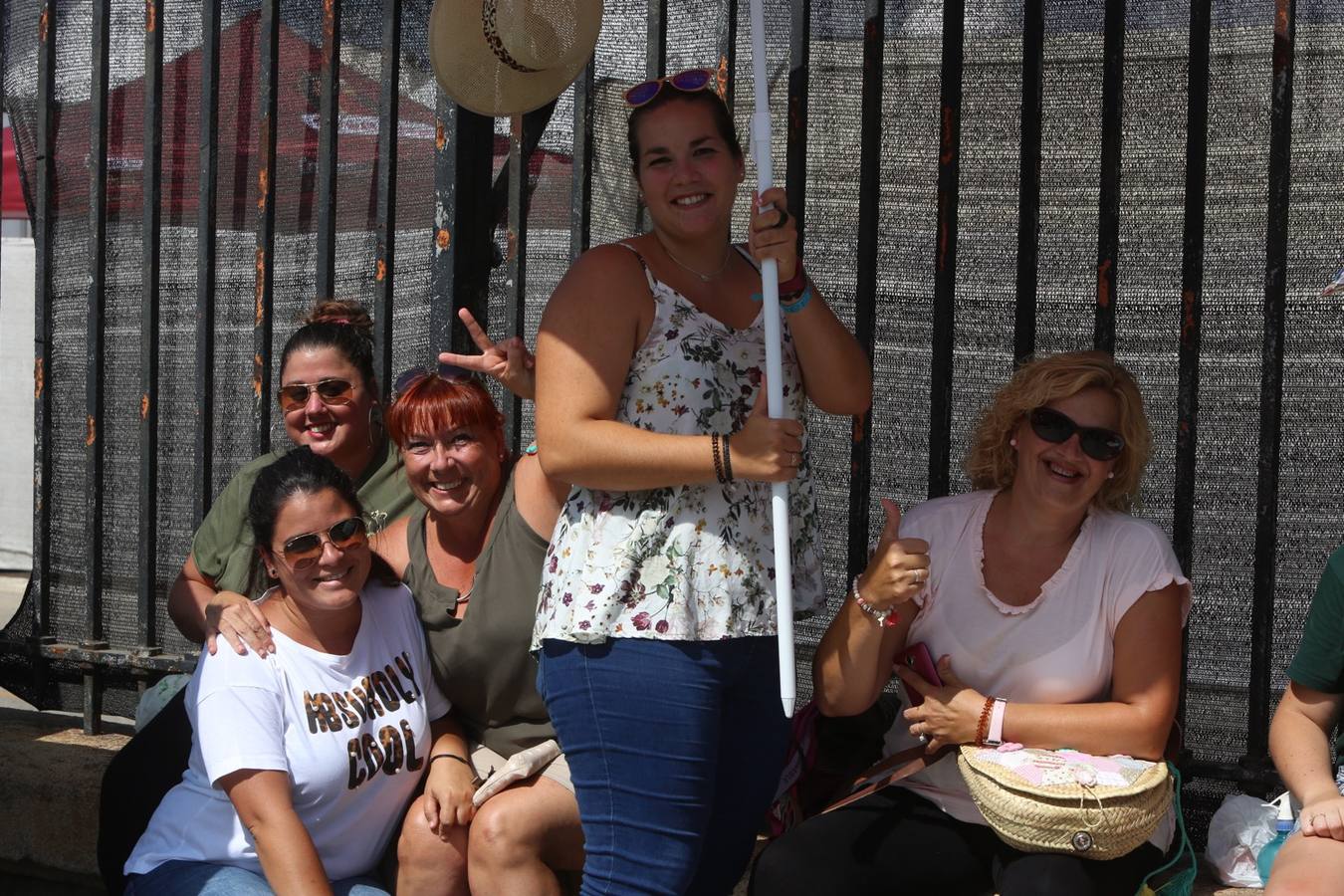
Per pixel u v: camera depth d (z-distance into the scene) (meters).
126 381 4.35
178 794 3.00
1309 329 3.38
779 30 3.77
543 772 2.93
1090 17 3.48
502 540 3.01
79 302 4.37
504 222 4.10
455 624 3.07
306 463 2.93
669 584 2.55
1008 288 3.56
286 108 4.20
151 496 4.12
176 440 4.34
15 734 4.13
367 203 4.14
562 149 4.02
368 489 3.62
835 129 3.70
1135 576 2.85
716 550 2.58
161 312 4.34
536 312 4.06
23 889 3.85
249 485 3.58
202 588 3.59
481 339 3.12
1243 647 3.43
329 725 2.91
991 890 2.91
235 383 4.29
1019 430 2.93
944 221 3.46
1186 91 3.43
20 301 8.14
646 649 2.54
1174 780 2.80
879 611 2.82
